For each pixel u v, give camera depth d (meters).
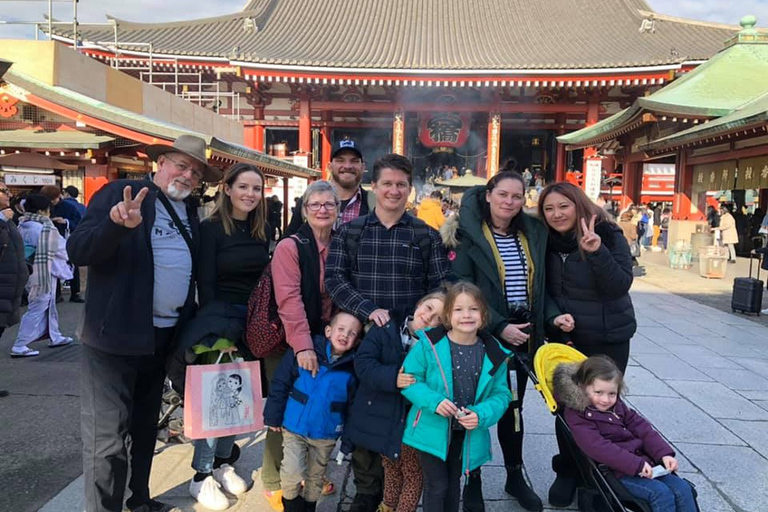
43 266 6.38
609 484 2.66
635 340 7.25
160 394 3.21
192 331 2.95
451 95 24.09
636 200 20.58
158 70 23.98
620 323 3.21
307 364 2.88
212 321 2.97
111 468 2.77
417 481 2.90
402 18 30.45
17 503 3.22
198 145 2.98
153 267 2.84
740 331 7.81
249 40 26.53
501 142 29.81
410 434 2.73
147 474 3.14
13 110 9.98
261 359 3.37
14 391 5.11
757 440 4.15
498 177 3.18
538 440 4.21
